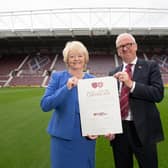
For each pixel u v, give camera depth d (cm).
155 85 391
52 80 379
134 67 413
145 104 405
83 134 364
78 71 375
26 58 4769
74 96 367
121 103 409
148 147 404
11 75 4234
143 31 4144
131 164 438
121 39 412
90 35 4203
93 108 363
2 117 1267
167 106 1526
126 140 418
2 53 4938
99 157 676
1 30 4169
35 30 4156
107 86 361
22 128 1028
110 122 362
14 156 701
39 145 798
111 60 4619
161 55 4684
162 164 611
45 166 627
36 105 1647
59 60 4625
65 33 4188
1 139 877
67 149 365
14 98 2083
